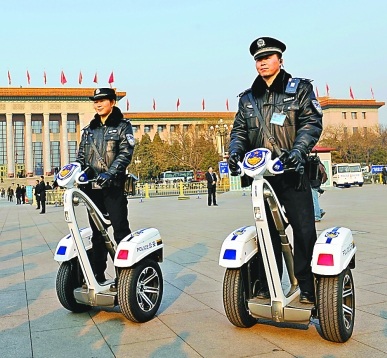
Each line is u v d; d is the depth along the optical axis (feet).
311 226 11.28
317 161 11.55
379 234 27.73
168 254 23.39
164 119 284.82
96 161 13.67
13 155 241.96
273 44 11.31
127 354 10.36
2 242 31.12
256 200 10.36
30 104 243.19
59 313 13.80
